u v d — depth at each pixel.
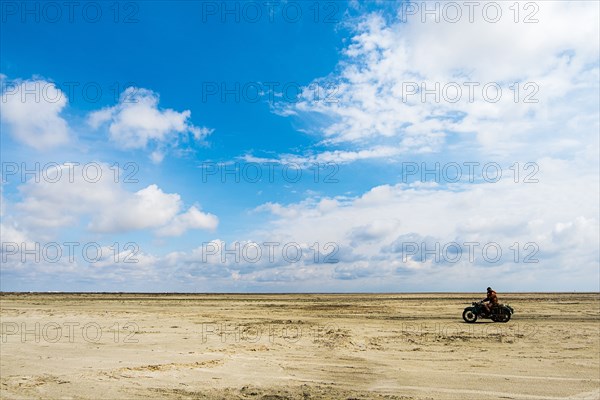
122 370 13.42
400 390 11.64
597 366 14.84
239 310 38.16
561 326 25.62
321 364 14.98
